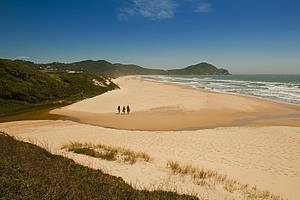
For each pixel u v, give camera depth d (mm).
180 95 59219
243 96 58438
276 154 19125
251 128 28547
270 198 11656
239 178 14219
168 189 10750
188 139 23094
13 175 6652
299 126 30609
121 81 131250
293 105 45938
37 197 5773
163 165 14562
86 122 33469
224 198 10891
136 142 21844
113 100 50906
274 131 26750
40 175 7395
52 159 11305
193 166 15289
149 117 36312
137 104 46219
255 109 42250
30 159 9789
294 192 12961
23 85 48156
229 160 17578
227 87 89188
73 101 50812
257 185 13492
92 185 7977
